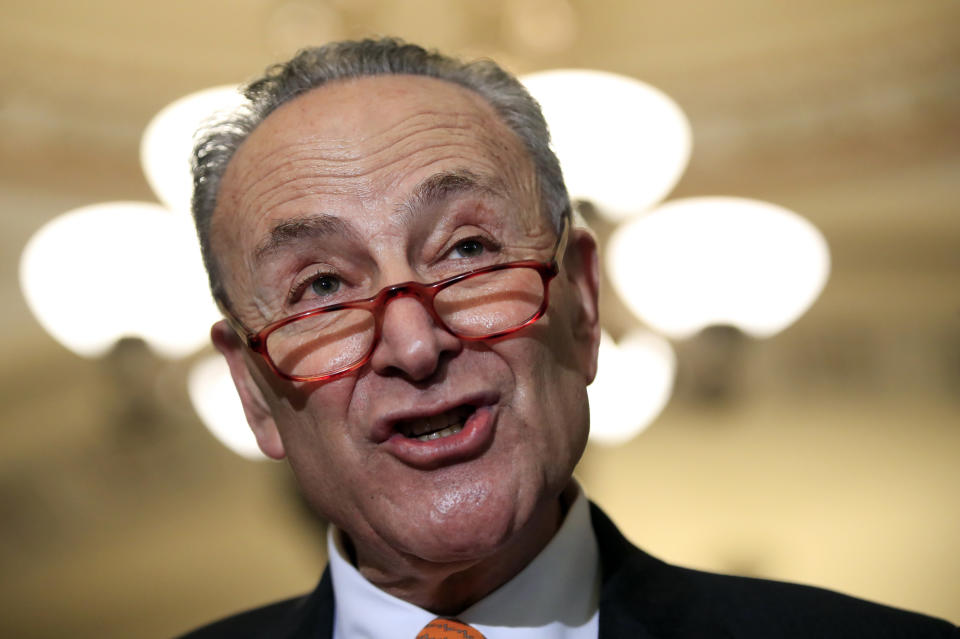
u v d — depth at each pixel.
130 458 4.75
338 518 1.41
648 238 3.43
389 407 1.29
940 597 4.39
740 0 4.28
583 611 1.44
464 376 1.29
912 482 4.55
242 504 4.93
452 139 1.37
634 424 3.34
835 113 4.44
